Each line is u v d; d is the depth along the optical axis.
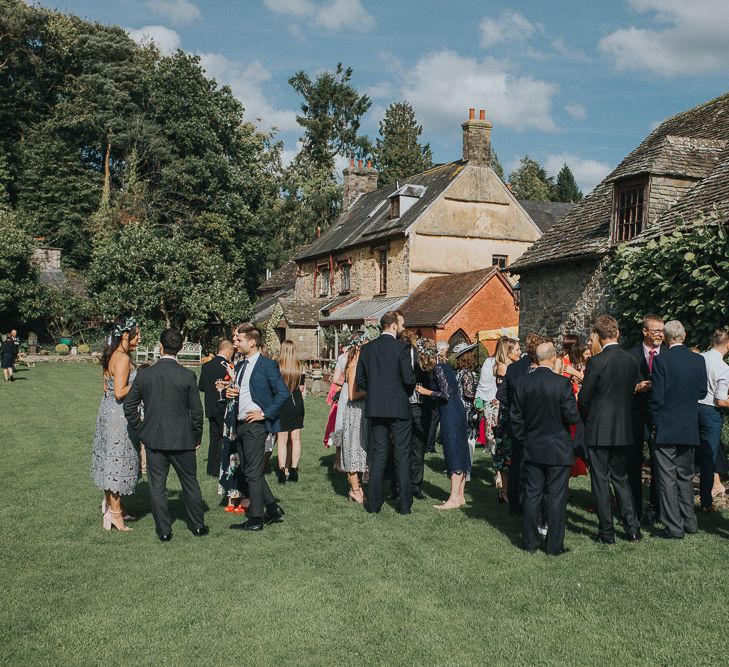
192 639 4.43
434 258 28.19
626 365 6.43
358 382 7.58
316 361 28.28
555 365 6.89
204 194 43.53
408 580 5.49
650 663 4.16
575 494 8.48
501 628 4.62
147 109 45.56
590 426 6.49
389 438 7.67
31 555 6.00
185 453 6.56
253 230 45.94
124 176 45.00
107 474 6.61
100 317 39.34
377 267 30.45
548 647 4.35
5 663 4.08
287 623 4.67
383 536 6.68
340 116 53.88
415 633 4.54
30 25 45.66
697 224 10.57
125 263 36.84
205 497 8.34
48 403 17.55
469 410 9.59
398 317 7.65
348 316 29.08
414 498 8.28
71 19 48.84
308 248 38.78
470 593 5.21
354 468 7.97
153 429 6.41
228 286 40.03
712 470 7.41
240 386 6.86
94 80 44.38
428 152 65.62
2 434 12.75
